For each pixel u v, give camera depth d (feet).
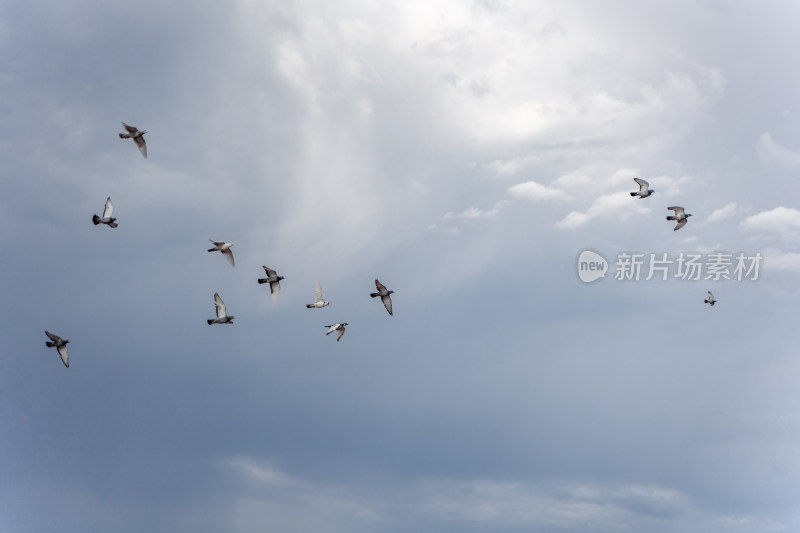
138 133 174.70
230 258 191.52
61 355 179.11
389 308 179.11
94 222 178.19
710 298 255.29
